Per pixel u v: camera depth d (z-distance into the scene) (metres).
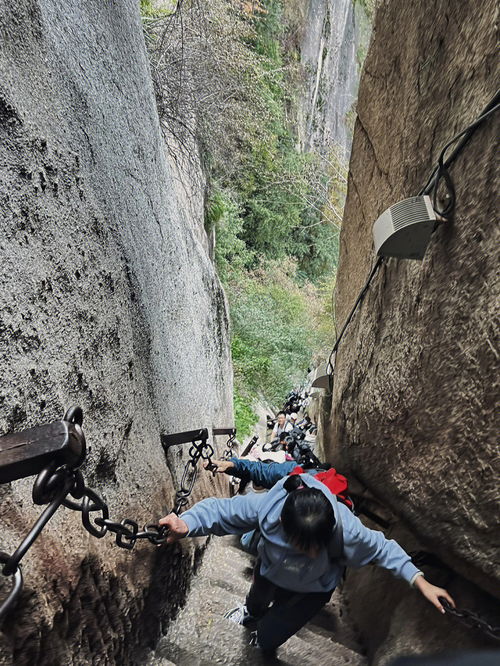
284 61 14.98
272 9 12.23
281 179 13.16
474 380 1.37
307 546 1.52
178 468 2.73
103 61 2.10
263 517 1.70
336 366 3.41
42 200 1.39
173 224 3.46
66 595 1.27
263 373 10.45
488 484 1.33
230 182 11.08
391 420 1.95
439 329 1.55
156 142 3.09
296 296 13.03
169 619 2.24
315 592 1.84
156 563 2.04
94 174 1.82
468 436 1.41
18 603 1.07
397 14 2.18
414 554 2.05
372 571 2.60
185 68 5.14
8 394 1.13
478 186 1.36
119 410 1.84
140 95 2.73
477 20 1.43
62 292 1.47
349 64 22.30
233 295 11.09
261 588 1.99
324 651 2.25
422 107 1.85
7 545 1.05
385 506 2.35
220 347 5.61
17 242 1.24
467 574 1.58
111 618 1.59
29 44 1.41
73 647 1.34
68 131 1.61
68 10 1.78
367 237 2.78
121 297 2.01
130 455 1.93
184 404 3.19
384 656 1.91
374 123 2.54
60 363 1.41
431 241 1.62
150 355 2.42
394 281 2.03
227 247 11.05
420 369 1.68
